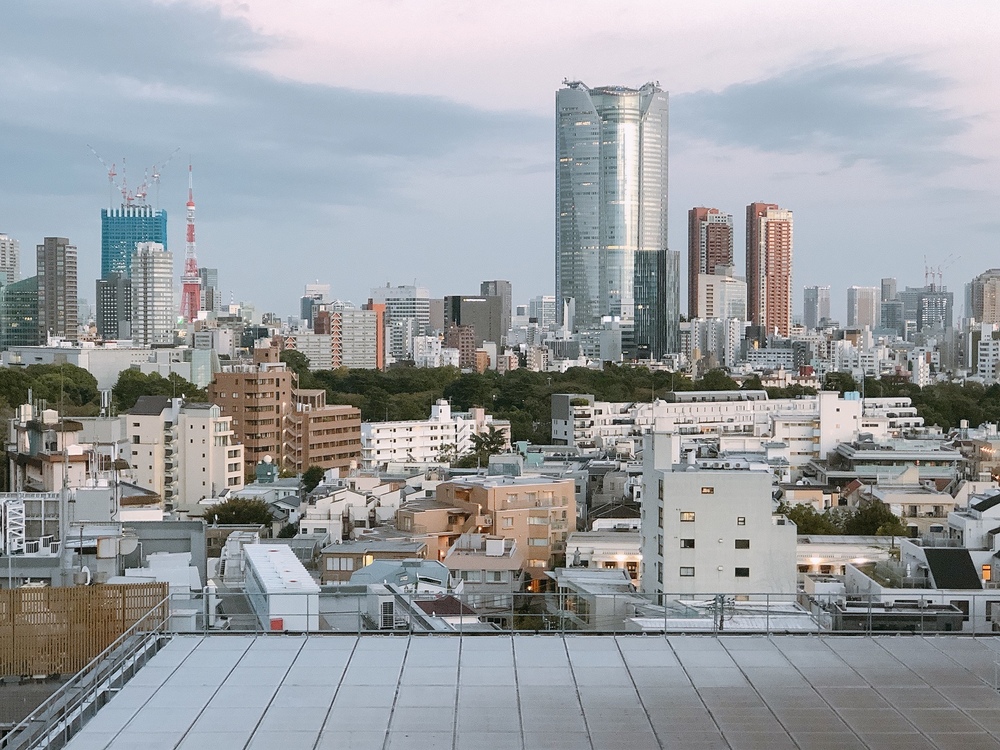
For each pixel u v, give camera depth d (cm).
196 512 14525
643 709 3597
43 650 4944
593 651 4162
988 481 15375
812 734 3400
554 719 3500
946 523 13412
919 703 3662
